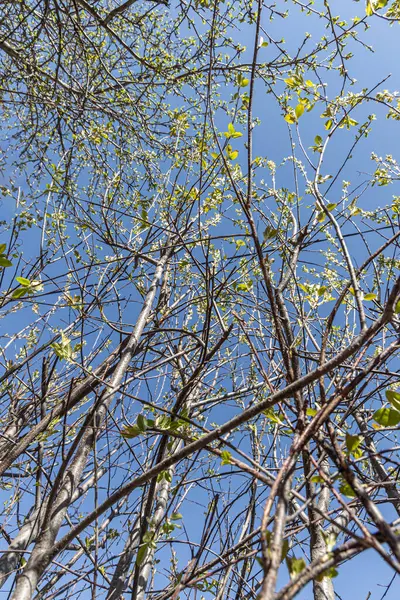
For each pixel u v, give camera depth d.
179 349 3.60
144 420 1.87
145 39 5.35
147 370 3.14
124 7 4.12
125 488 1.61
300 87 2.62
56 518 2.03
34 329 4.27
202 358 2.37
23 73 4.82
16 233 3.20
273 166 3.39
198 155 4.16
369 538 0.93
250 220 1.82
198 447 1.49
